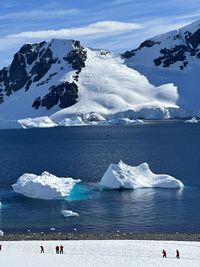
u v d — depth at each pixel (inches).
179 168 6904.5
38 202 4881.9
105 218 4242.1
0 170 7160.4
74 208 4611.2
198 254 3189.0
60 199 4990.2
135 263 3014.3
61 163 7770.7
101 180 5541.3
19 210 4586.6
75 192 5300.2
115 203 4761.3
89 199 4960.6
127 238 3661.4
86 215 4355.3
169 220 4146.2
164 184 5428.2
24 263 3036.4
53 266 2972.4
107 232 3836.1
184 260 3070.9
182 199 4877.0
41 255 3201.3
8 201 4958.2
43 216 4352.9
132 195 5088.6
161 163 7460.6
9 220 4247.0
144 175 5590.6
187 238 3634.4
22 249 3358.8
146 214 4347.9
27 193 5142.7
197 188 5408.5
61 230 3919.8
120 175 5433.1
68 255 3186.5
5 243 3511.3
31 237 3725.4
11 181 6190.9
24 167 7426.2
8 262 3065.9
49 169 7140.8
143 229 3907.5
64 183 5251.0
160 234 3747.5
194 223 4047.7
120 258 3112.7
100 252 3238.2
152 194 5123.0
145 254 3189.0
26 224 4114.2
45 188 5034.5
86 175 6471.5
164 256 3139.8
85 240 3572.8
